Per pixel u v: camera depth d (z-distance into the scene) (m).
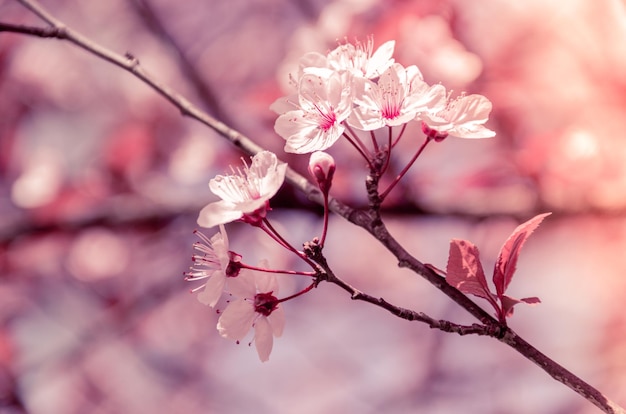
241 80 1.27
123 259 1.17
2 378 1.05
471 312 0.48
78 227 0.96
